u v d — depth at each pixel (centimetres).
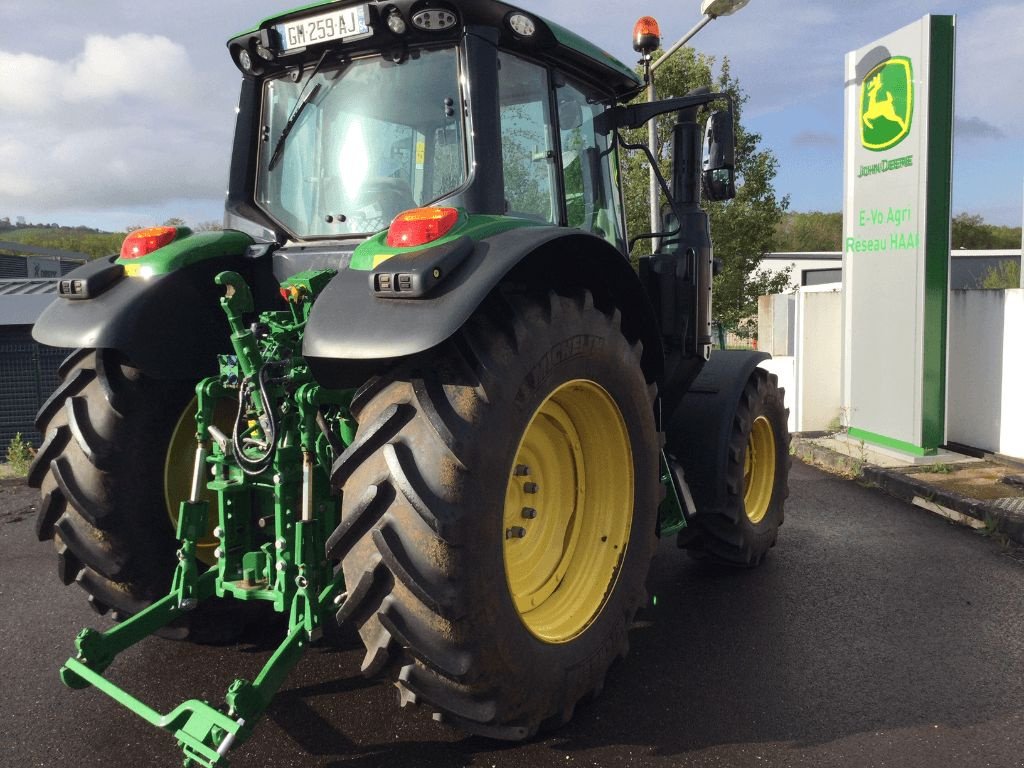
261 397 256
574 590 286
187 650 328
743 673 308
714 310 2056
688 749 254
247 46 316
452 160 285
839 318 859
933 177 657
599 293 297
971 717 273
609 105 384
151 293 288
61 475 285
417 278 214
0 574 431
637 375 296
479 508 222
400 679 229
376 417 228
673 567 439
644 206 1708
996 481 598
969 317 716
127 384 292
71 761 245
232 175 326
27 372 1405
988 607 375
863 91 730
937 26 650
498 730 242
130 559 293
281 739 259
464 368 229
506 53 304
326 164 311
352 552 227
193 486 277
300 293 271
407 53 294
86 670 246
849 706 281
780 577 421
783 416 464
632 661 320
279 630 347
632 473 297
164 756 248
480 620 224
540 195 320
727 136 368
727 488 400
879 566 439
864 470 654
